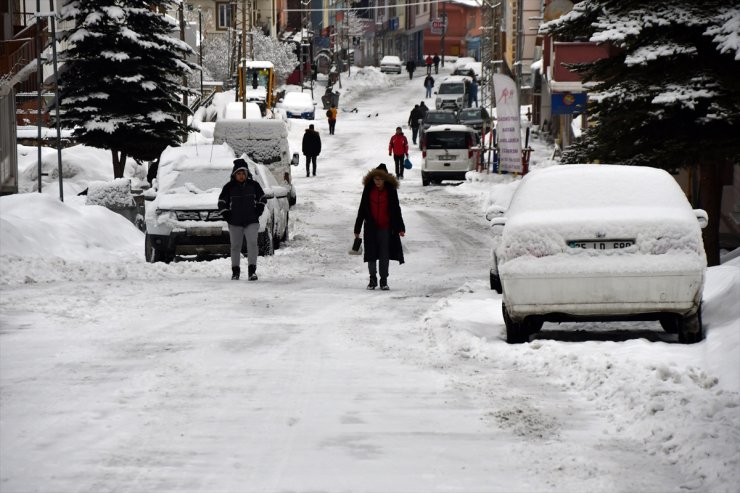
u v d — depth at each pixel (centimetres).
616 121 4881
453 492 1554
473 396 2192
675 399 1994
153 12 9894
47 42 9794
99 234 5694
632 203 2762
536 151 13638
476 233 7288
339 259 5684
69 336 2897
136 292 3884
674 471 1650
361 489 1567
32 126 10925
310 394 2203
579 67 5219
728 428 1783
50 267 4431
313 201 9769
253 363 2541
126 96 9675
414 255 6022
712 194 5106
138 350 2691
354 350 2742
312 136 12481
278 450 1773
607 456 1738
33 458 1706
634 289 2650
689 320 2698
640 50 4719
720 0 4747
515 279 2691
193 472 1642
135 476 1619
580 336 3027
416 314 3459
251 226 4544
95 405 2070
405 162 12875
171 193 5428
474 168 11950
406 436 1870
